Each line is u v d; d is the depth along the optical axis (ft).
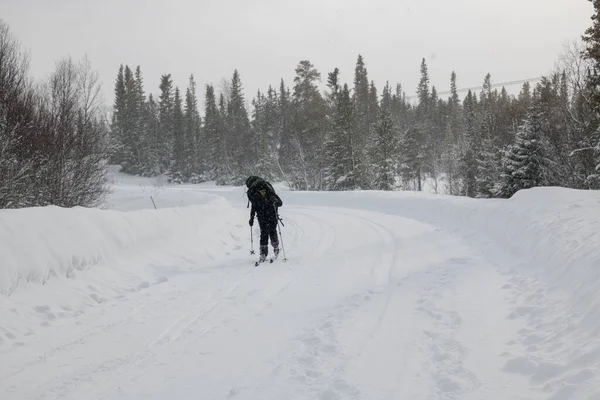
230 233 34.86
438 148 181.06
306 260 26.18
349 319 15.70
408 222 42.47
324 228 40.78
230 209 44.04
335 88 137.28
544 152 68.54
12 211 18.02
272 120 203.10
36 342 13.64
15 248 16.44
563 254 17.29
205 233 31.19
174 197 76.79
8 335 13.58
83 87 54.24
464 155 130.82
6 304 14.90
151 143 226.38
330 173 128.16
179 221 29.32
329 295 18.84
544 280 17.04
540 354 11.34
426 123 236.63
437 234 33.42
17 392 10.86
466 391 10.23
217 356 13.04
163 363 12.60
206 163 213.66
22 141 38.99
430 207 46.96
